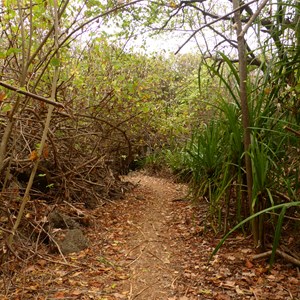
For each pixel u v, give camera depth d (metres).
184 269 3.85
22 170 5.11
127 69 7.55
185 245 4.61
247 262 3.80
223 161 4.55
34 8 3.39
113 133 7.53
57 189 6.26
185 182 10.52
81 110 6.26
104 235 5.10
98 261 4.10
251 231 4.52
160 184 10.45
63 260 4.09
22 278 3.54
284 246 3.85
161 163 13.02
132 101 7.21
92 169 6.74
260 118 3.89
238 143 4.10
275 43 3.72
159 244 4.71
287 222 4.11
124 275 3.73
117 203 7.23
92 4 4.08
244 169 4.30
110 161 7.78
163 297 3.25
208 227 5.16
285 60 3.60
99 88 6.51
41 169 5.48
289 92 3.75
